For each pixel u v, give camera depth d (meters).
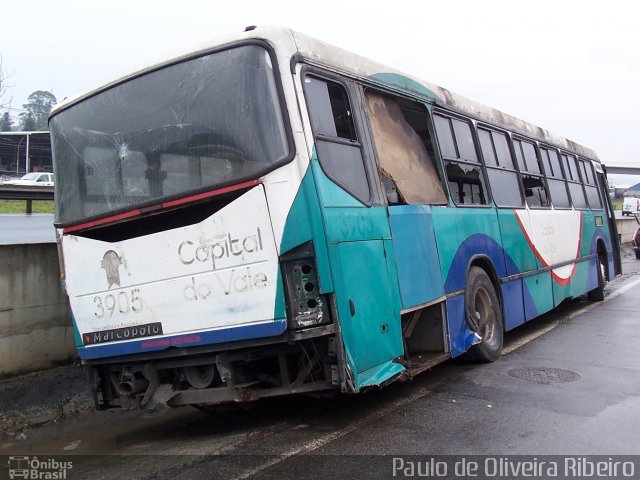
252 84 4.57
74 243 5.29
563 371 6.59
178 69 4.95
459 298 6.48
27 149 24.75
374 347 4.75
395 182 5.67
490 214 7.65
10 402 5.87
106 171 5.19
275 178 4.38
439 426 4.92
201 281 4.61
